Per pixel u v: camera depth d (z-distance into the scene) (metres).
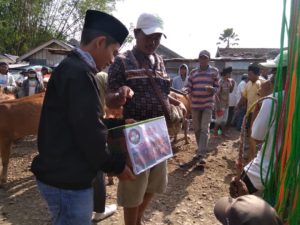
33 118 4.86
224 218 1.57
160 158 2.68
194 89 5.79
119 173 2.16
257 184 2.30
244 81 8.95
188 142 7.32
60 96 1.92
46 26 29.14
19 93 8.60
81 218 2.05
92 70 1.99
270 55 13.89
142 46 2.84
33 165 2.09
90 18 2.09
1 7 25.78
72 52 2.04
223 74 8.30
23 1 27.44
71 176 1.97
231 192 2.28
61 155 1.96
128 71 2.80
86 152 1.90
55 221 2.09
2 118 4.69
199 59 5.72
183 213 4.02
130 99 2.83
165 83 2.99
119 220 3.79
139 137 2.46
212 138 8.17
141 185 2.83
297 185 1.87
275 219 1.44
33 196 4.41
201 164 5.54
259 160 2.32
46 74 10.70
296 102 1.83
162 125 2.75
